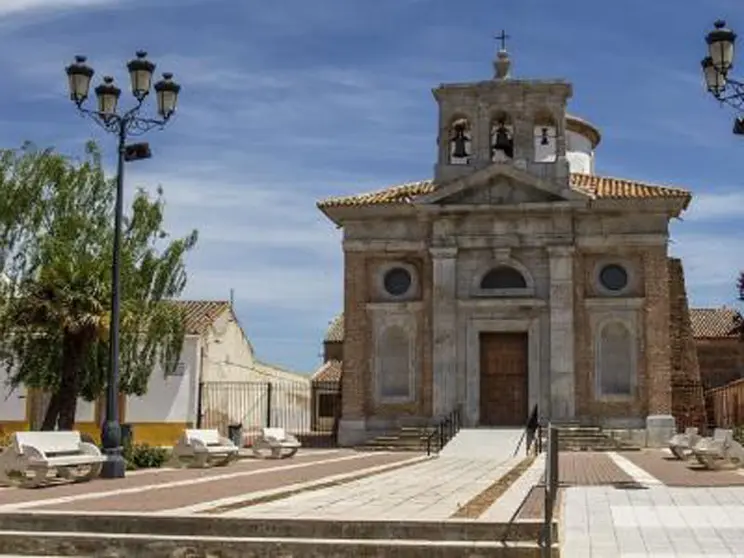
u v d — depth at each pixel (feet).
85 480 70.49
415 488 63.72
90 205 111.96
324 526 43.50
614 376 126.52
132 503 52.13
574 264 126.82
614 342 127.13
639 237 125.70
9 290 104.58
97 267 98.73
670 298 139.85
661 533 43.80
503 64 134.31
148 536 43.04
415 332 129.49
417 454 112.37
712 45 68.64
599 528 45.16
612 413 125.18
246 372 170.40
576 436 120.16
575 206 124.88
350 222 131.95
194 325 145.69
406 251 130.52
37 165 110.42
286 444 103.86
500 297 126.82
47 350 104.17
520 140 129.18
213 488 62.69
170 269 112.88
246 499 54.44
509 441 116.37
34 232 109.09
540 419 124.36
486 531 42.63
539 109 129.80
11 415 138.21
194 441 87.45
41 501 53.67
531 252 127.44
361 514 46.78
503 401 127.24
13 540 43.32
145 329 111.86
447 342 126.93
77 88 74.23
